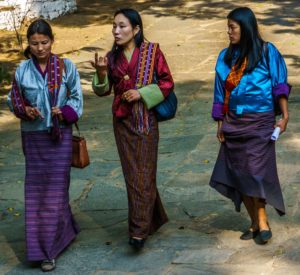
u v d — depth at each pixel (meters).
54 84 6.18
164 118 6.38
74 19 20.81
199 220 7.09
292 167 8.42
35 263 6.43
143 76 6.24
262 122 6.15
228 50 6.20
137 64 6.24
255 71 6.09
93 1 23.45
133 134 6.24
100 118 11.65
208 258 6.19
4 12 19.81
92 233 6.96
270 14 19.58
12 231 7.25
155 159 6.32
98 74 6.25
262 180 6.13
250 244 6.42
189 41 17.17
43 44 6.11
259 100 6.12
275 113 6.25
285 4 20.89
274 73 6.08
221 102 6.29
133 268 6.12
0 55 17.09
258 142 6.13
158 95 6.20
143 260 6.26
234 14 6.07
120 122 6.30
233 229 6.81
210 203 7.53
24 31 19.64
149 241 6.63
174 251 6.39
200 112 11.54
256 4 21.14
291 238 6.49
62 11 21.20
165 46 16.78
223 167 6.35
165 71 6.28
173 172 8.62
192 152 9.40
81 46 17.47
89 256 6.43
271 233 6.39
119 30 6.19
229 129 6.22
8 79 14.12
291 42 16.30
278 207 6.23
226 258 6.17
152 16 20.41
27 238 6.22
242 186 6.17
